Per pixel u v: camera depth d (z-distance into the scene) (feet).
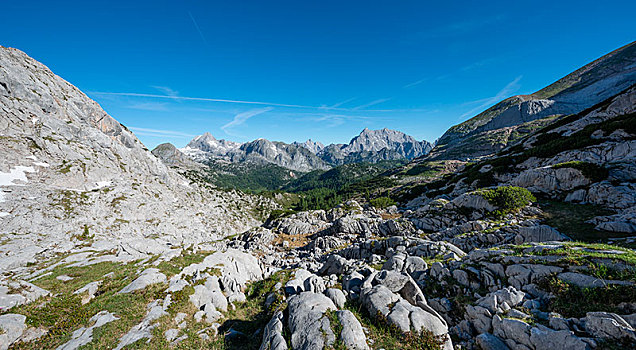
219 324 62.23
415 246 96.17
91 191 266.36
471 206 129.29
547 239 81.15
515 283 50.57
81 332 53.78
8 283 67.46
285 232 236.63
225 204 564.71
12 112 268.62
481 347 41.29
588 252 46.11
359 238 163.02
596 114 170.81
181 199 422.41
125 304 65.16
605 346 31.04
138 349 49.67
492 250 61.62
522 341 38.24
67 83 432.66
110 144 386.11
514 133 539.29
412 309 47.96
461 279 59.93
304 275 83.71
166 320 60.18
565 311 39.86
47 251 137.59
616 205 88.79
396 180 540.11
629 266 38.88
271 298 71.92
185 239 286.66
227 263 97.66
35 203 199.82
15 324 51.03
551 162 144.97
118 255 118.52
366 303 53.21
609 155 120.06
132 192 304.09
